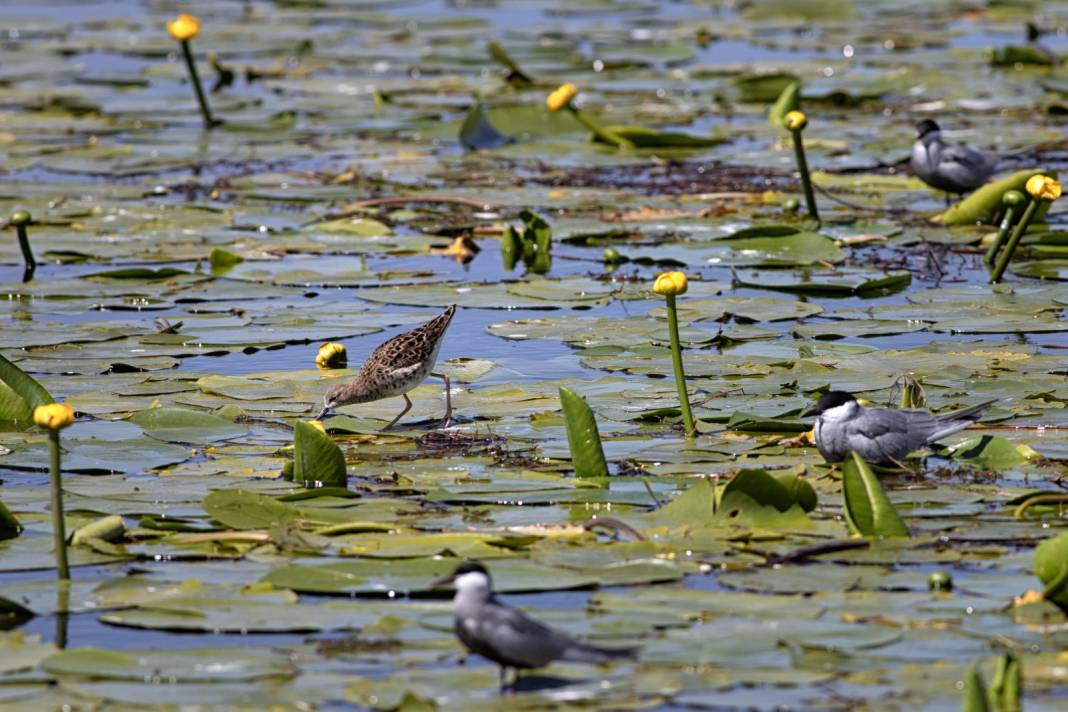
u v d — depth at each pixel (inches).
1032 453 494.6
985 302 677.9
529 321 669.3
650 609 382.0
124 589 402.3
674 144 1037.8
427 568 411.2
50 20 1574.8
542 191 921.5
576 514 454.9
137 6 1705.2
